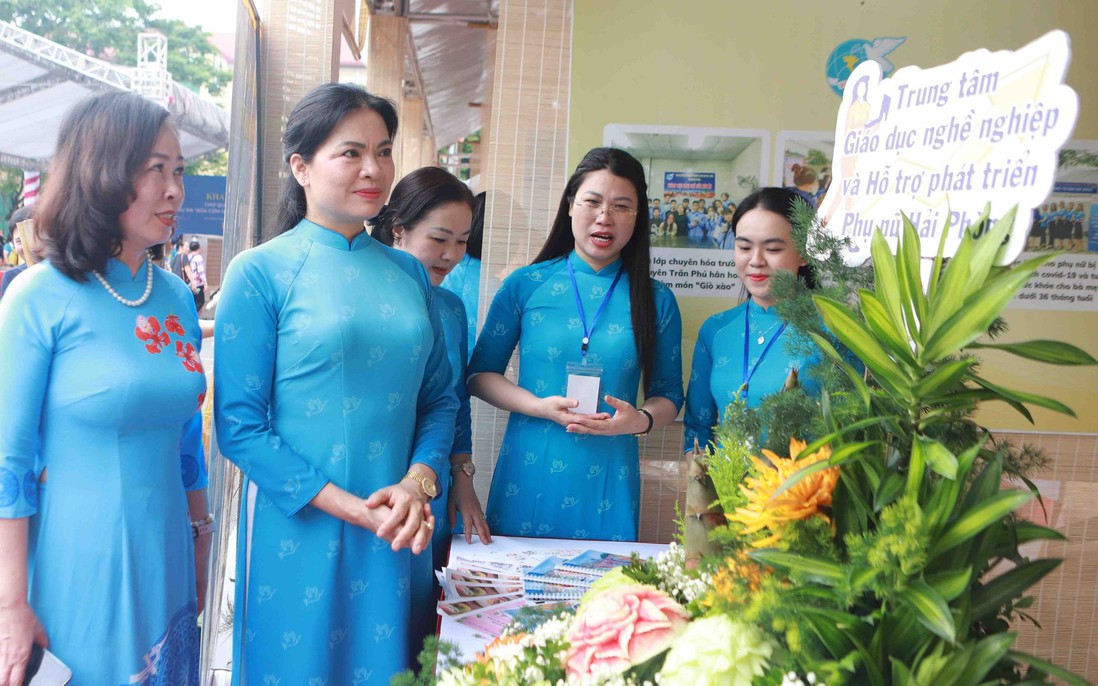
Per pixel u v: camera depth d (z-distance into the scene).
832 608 0.76
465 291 2.68
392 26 4.44
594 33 2.46
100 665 1.41
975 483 0.77
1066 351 0.72
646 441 2.59
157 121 1.43
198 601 1.76
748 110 2.47
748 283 2.00
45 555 1.39
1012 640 0.67
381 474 1.54
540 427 2.05
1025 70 0.83
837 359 0.91
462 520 1.96
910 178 0.95
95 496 1.40
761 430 0.95
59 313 1.38
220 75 12.30
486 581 1.56
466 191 2.09
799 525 0.81
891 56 2.45
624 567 1.05
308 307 1.50
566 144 2.51
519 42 2.49
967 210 0.88
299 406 1.51
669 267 2.52
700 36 2.46
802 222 1.06
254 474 1.47
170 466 1.52
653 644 0.83
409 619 1.61
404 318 1.57
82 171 1.38
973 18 2.44
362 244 1.60
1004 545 0.81
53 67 4.05
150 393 1.43
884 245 0.79
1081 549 2.54
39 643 1.37
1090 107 2.44
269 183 2.54
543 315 2.07
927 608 0.67
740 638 0.77
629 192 1.97
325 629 1.51
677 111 2.48
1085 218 2.46
